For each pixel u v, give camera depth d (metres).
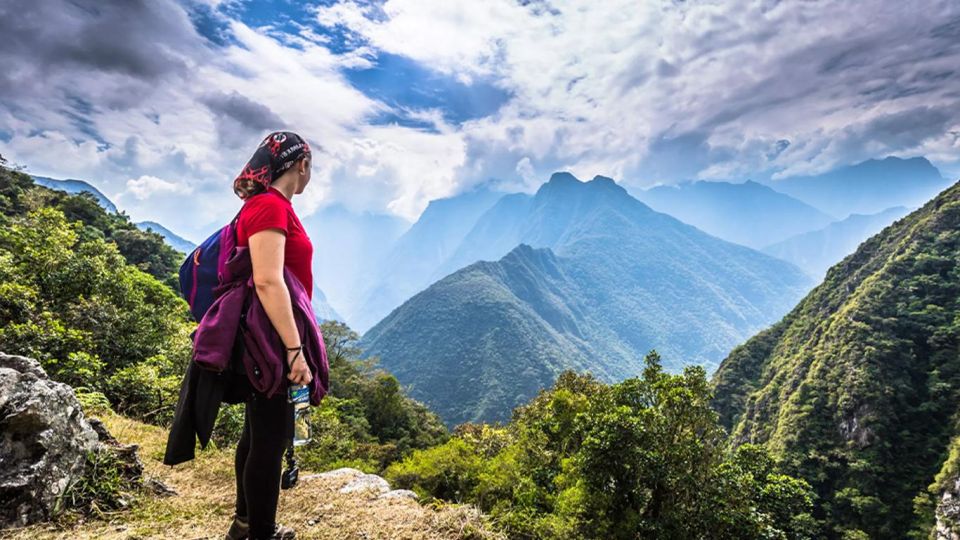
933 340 61.94
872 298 72.94
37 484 2.84
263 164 1.85
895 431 55.88
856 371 62.28
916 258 75.31
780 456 60.88
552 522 16.53
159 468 4.64
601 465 16.53
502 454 28.34
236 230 1.85
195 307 1.91
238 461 2.18
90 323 12.17
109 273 14.32
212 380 1.75
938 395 56.62
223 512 3.35
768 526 16.09
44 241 13.84
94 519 3.00
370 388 58.81
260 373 1.69
